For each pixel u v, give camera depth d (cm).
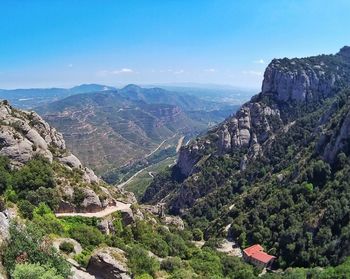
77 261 7788
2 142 10950
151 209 15625
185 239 14138
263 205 17262
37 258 5531
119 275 7494
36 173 10644
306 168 17625
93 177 13325
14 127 11762
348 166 15712
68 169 11956
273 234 15512
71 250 8231
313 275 11644
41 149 11738
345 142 16738
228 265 12294
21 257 5241
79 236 9206
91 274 7506
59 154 12575
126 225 11325
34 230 5988
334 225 13750
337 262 12406
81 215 10512
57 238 8750
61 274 5650
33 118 13200
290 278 11619
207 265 11125
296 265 13575
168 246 11350
